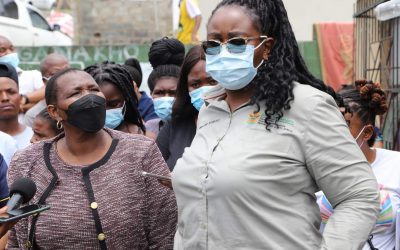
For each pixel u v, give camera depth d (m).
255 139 2.92
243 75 3.02
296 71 3.09
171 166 4.56
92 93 3.73
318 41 11.73
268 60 3.05
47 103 3.81
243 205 2.85
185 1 11.68
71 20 16.92
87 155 3.75
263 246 2.84
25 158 3.78
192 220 3.01
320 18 13.64
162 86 5.60
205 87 4.50
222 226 2.89
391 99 6.91
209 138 3.08
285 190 2.88
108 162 3.71
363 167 2.88
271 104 2.92
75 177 3.66
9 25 13.71
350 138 2.90
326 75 11.70
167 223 3.77
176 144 4.63
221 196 2.88
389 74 7.08
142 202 3.69
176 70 5.69
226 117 3.09
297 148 2.89
